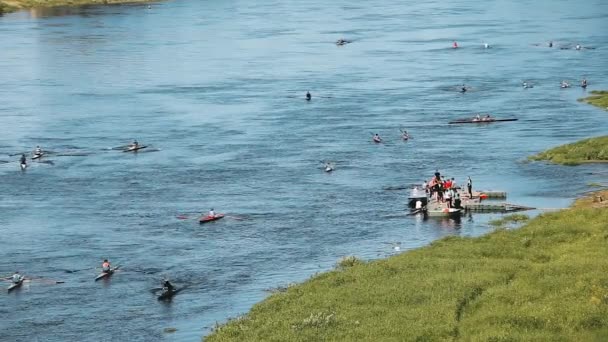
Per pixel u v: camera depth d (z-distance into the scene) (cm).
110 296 14625
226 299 14312
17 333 13275
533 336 11606
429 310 12625
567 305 12481
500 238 16138
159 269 15800
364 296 13312
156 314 13825
